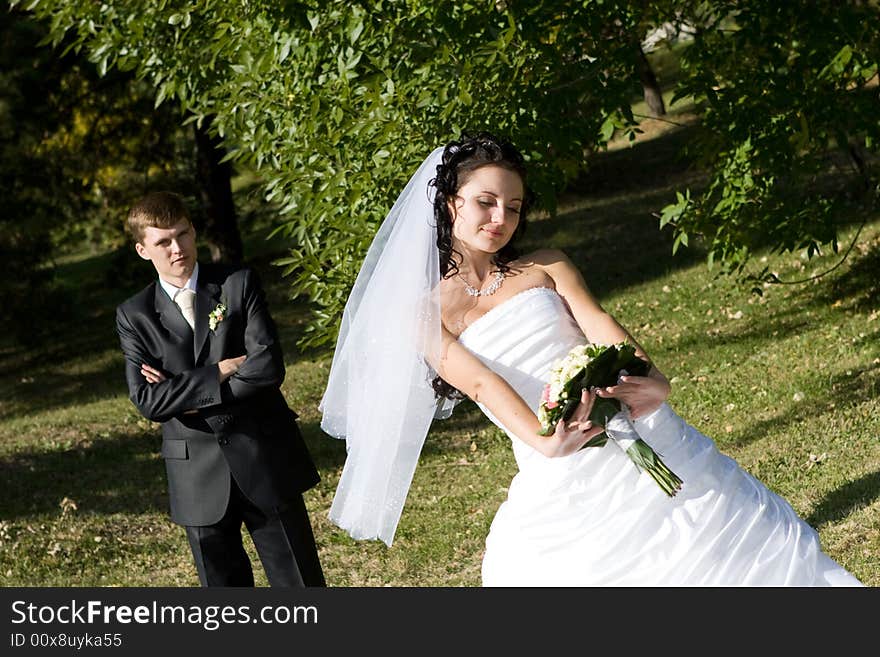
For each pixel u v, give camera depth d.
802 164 9.12
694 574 3.46
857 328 10.45
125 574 7.37
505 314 3.46
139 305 4.80
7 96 18.31
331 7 6.75
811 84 8.62
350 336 3.76
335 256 7.44
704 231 9.47
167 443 4.70
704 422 8.73
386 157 6.77
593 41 7.64
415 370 3.53
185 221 4.78
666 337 12.39
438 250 3.45
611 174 22.59
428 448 10.10
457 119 6.70
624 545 3.49
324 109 7.04
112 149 22.00
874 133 8.67
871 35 8.39
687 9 9.19
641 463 3.35
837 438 7.39
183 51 8.55
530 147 6.95
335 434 4.14
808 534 3.58
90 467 11.11
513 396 3.33
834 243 9.46
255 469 4.59
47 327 19.56
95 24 8.94
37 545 8.25
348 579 6.61
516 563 3.65
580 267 17.28
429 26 6.57
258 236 25.78
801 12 8.53
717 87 8.98
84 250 30.36
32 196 19.92
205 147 20.70
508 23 6.85
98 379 16.95
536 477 3.61
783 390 8.98
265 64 7.22
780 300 12.38
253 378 4.54
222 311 4.73
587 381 3.18
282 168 7.50
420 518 7.78
